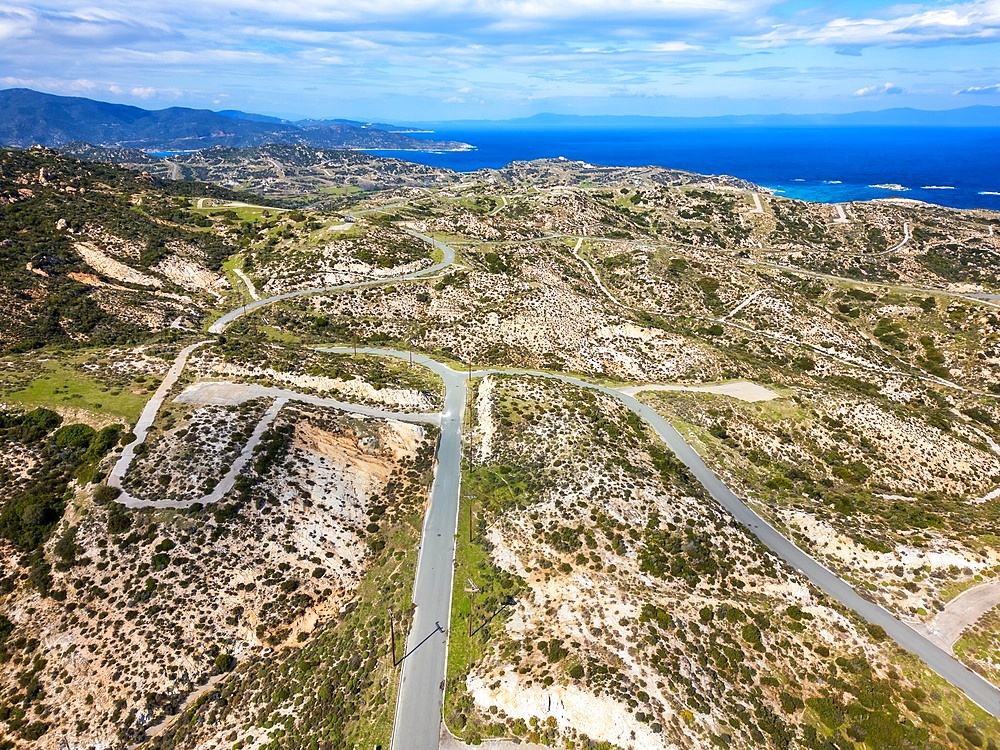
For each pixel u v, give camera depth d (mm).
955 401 104000
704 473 67812
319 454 61438
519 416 71938
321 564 51344
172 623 44031
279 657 44719
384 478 62844
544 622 44812
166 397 64938
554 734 37219
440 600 48688
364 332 104375
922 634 46125
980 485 73875
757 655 43000
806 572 53156
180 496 51594
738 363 101500
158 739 38750
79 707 39281
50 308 96000
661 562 49906
